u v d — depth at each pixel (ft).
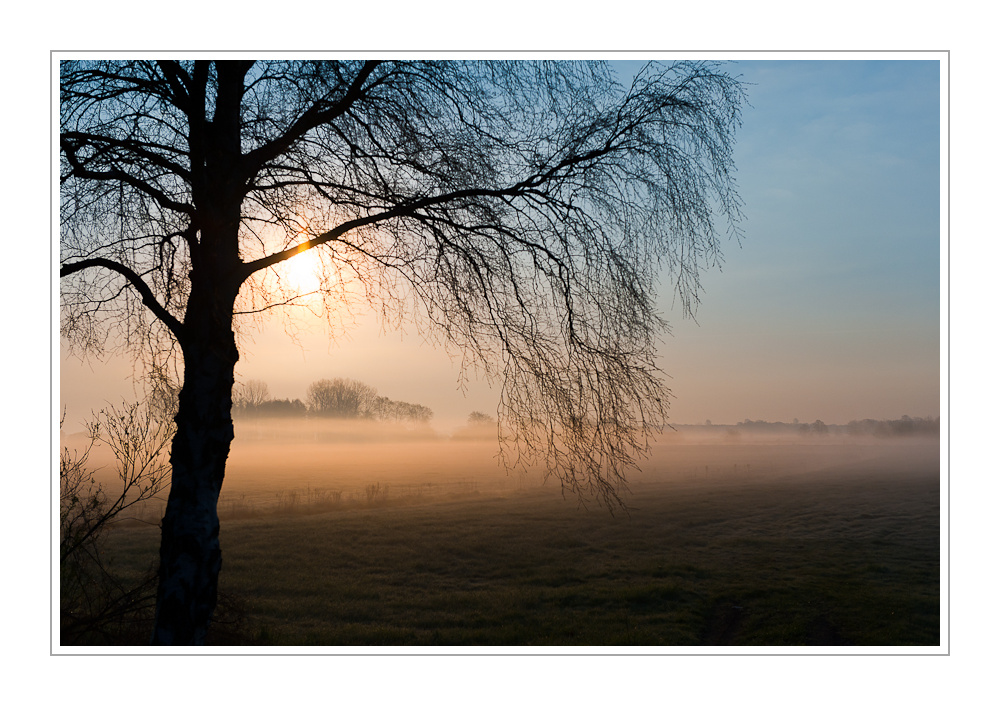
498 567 72.69
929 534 95.04
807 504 131.13
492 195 20.52
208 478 18.94
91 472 24.75
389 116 20.94
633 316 19.27
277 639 41.39
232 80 20.80
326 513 115.24
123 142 18.98
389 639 44.70
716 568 71.92
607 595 59.62
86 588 26.48
